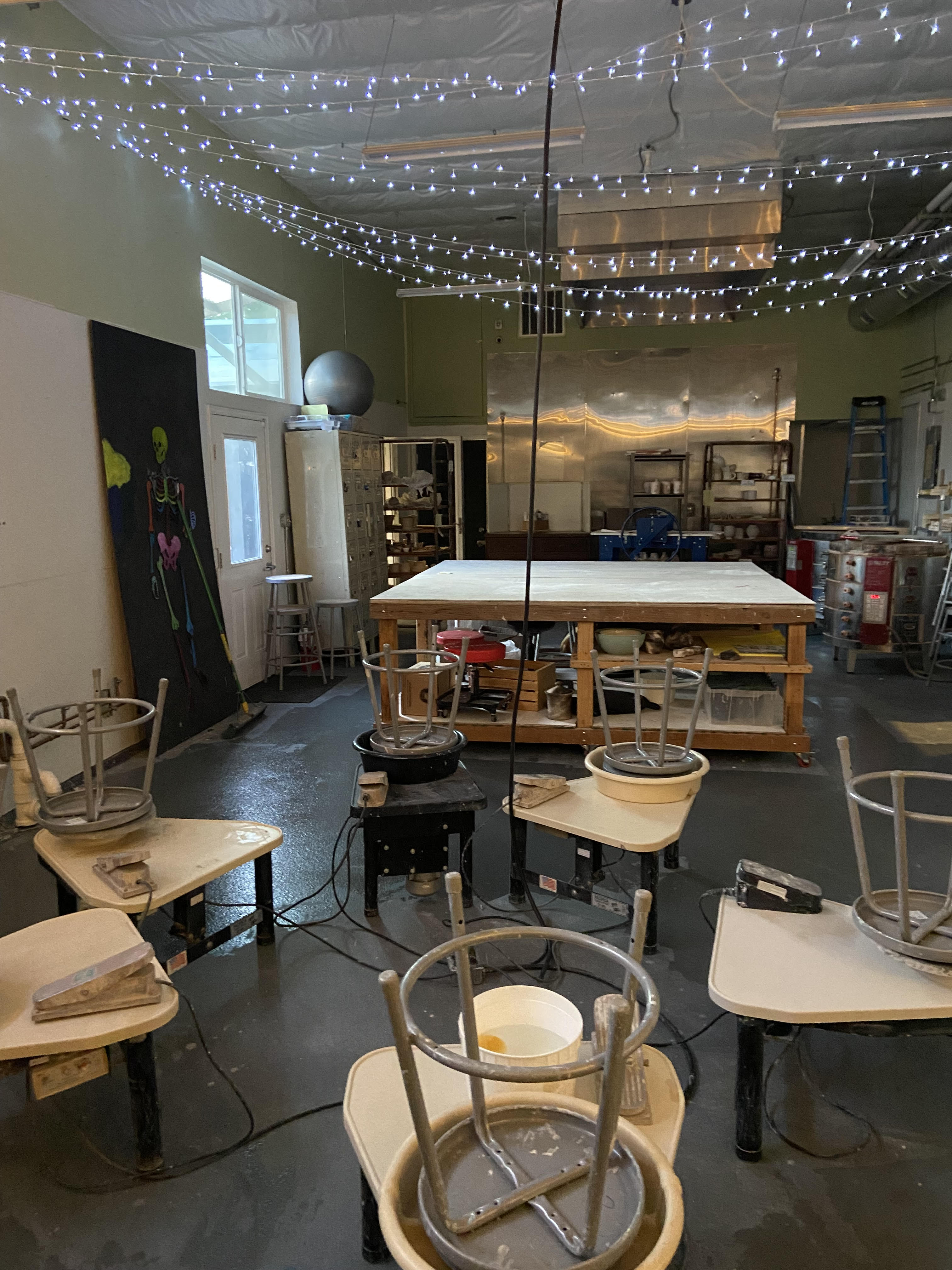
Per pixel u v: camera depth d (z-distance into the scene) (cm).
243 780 416
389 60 484
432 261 945
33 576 392
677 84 521
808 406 960
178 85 511
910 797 384
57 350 409
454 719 288
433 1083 143
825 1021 155
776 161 581
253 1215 166
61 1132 189
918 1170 175
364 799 255
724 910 197
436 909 285
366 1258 155
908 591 646
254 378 672
